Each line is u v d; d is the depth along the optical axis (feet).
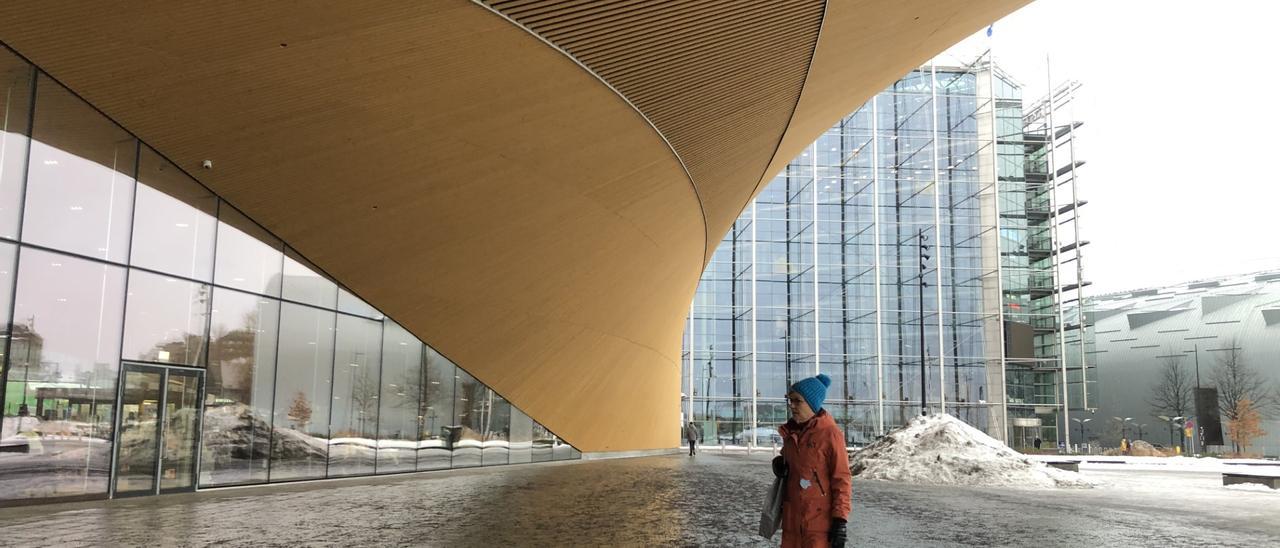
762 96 60.64
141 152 43.86
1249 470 90.38
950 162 184.85
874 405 176.45
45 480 38.78
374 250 56.54
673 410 121.90
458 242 59.72
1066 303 200.23
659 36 45.78
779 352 178.91
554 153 56.75
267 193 49.24
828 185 184.24
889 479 63.41
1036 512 41.16
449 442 68.95
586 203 65.72
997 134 195.52
